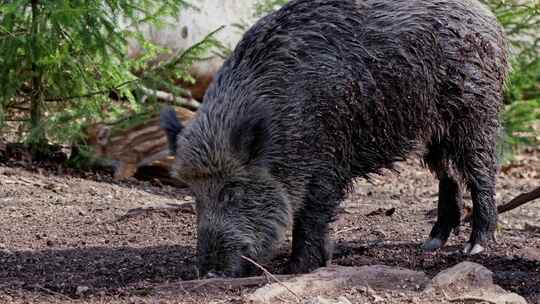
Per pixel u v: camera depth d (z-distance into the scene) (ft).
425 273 34.22
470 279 30.60
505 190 63.21
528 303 30.04
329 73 34.45
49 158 61.93
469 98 38.04
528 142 71.05
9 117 59.88
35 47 55.01
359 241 42.68
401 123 36.37
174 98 61.72
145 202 53.42
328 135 34.78
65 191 54.95
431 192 61.46
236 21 78.69
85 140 60.18
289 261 35.86
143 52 68.03
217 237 33.63
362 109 35.19
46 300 30.89
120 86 59.26
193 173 33.88
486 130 39.34
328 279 30.32
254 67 34.32
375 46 35.32
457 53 37.19
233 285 31.27
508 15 68.69
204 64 75.61
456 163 39.55
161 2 59.93
